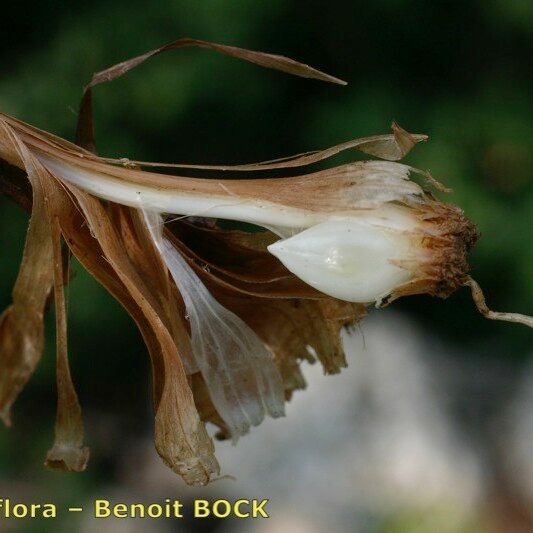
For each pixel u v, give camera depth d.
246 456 0.57
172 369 0.18
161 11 0.70
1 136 0.18
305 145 0.72
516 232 0.69
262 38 0.73
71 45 0.69
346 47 0.76
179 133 0.74
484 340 0.76
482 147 0.71
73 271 0.19
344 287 0.18
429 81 0.76
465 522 0.55
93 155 0.18
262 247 0.19
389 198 0.18
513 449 0.62
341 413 0.58
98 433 0.77
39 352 0.18
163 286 0.18
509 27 0.75
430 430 0.58
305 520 0.55
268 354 0.19
